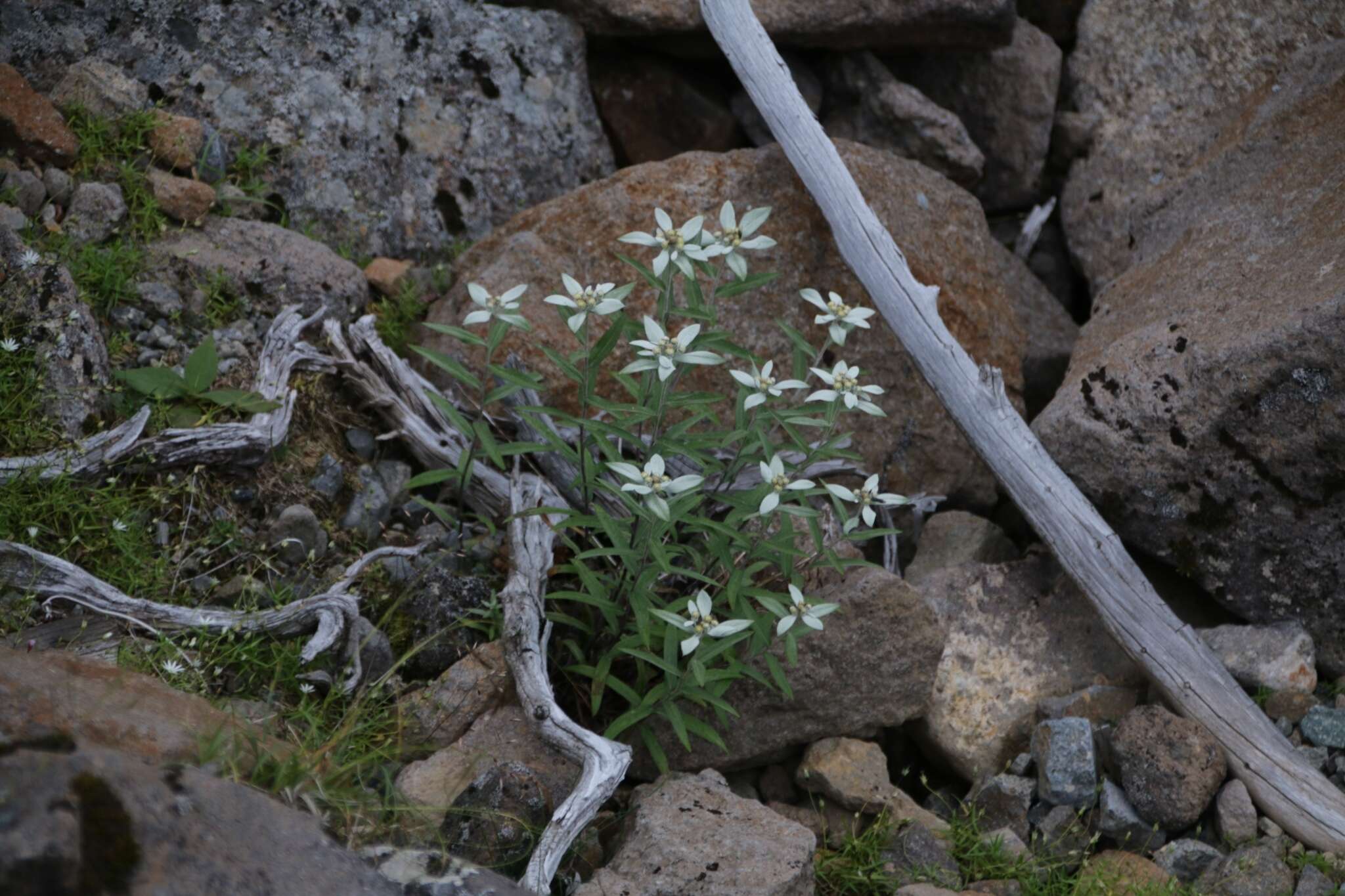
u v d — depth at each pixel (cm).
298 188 465
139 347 391
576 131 525
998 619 411
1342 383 364
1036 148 562
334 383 418
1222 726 369
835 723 367
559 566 369
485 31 508
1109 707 384
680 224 452
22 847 204
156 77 450
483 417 394
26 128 409
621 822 329
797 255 457
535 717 327
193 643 326
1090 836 359
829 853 351
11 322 358
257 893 221
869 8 524
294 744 289
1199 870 347
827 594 369
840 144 470
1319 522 381
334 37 480
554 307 439
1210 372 386
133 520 351
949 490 466
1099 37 557
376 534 393
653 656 327
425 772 307
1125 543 422
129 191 421
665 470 388
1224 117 517
